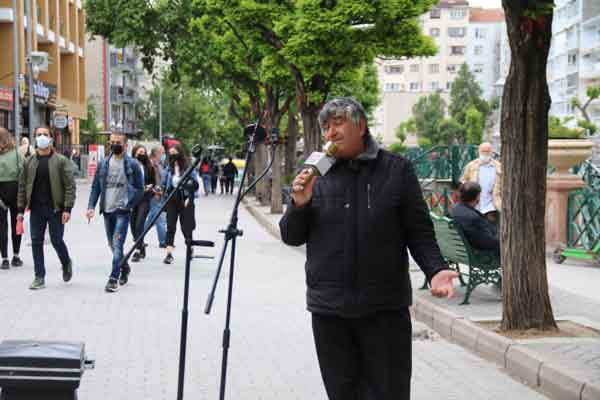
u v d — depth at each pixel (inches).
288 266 579.5
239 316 380.5
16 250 535.8
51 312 381.7
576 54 3708.2
